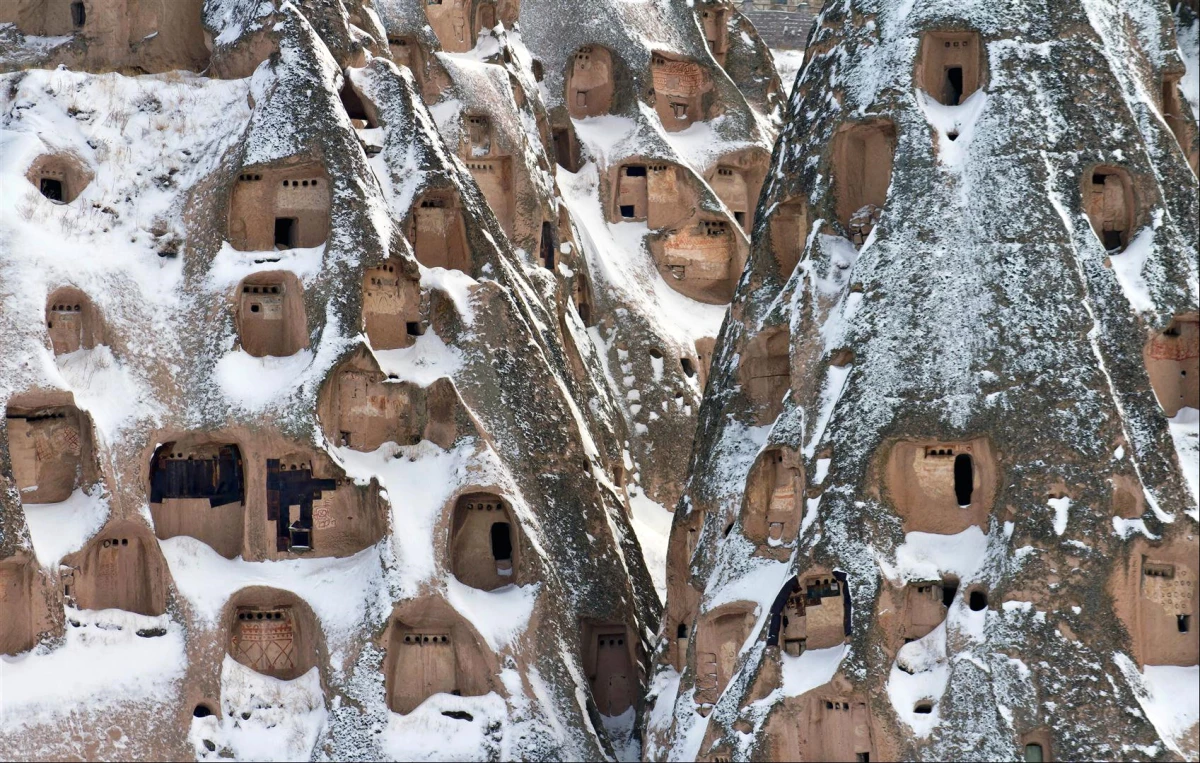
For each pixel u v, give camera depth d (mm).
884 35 127812
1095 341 118938
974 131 123938
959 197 122938
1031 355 118812
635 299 161750
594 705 130375
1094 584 115062
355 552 131500
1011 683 114125
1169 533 115812
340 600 128500
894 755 115125
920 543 119375
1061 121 123438
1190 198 123750
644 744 127188
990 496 118750
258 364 133000
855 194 128000
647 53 170000
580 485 135500
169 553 129250
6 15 150625
